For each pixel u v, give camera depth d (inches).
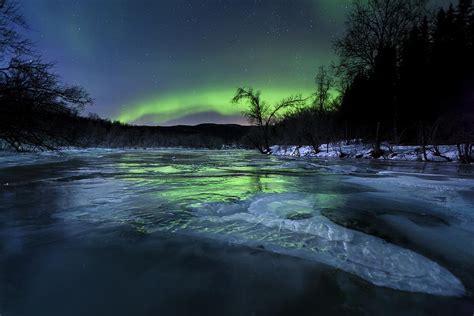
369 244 187.3
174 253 175.8
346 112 1628.9
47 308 122.1
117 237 201.9
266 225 225.5
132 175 549.0
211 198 322.0
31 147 597.9
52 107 553.3
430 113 1301.7
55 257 170.4
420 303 125.2
